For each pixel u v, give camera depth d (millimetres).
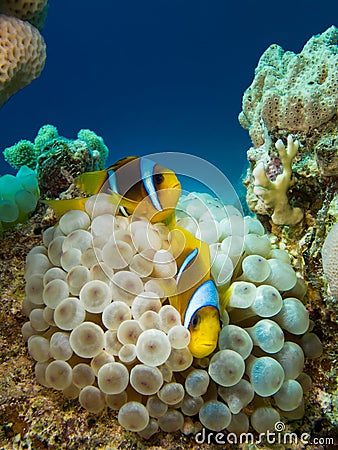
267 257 414
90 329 326
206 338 308
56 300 345
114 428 346
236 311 362
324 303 397
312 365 394
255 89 550
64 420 348
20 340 399
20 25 410
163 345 312
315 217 450
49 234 415
